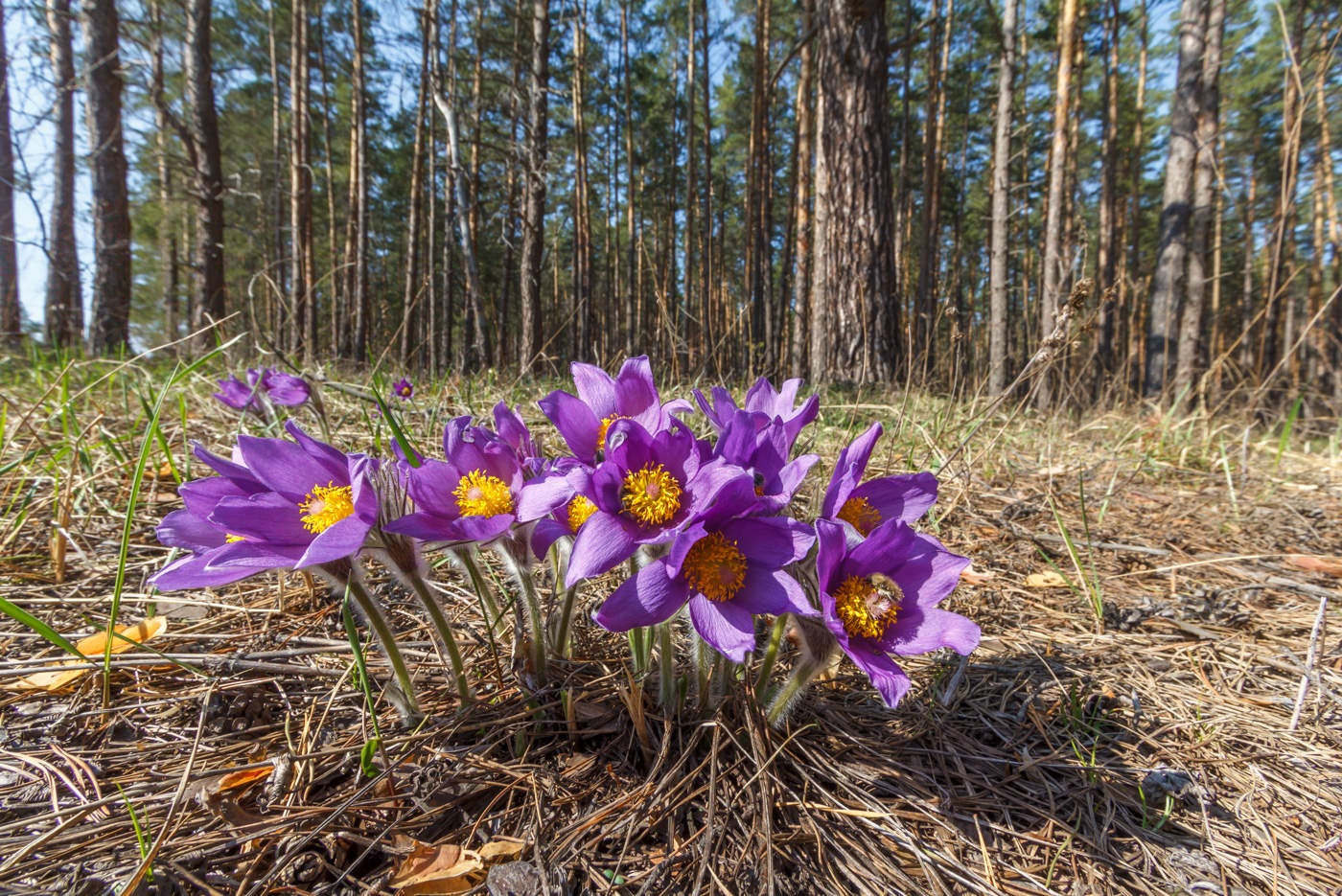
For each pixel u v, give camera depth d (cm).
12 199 902
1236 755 150
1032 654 189
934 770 142
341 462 124
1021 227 2262
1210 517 308
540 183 1104
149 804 119
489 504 125
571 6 1786
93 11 814
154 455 271
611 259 2448
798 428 136
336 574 121
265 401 287
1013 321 2339
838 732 149
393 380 455
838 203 615
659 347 468
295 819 114
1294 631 206
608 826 118
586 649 171
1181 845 127
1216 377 496
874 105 604
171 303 1620
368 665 161
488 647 168
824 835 121
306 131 1517
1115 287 219
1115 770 145
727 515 109
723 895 106
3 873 103
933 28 1495
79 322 893
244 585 201
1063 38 1023
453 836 116
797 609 104
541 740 138
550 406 123
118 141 837
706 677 138
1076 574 245
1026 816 132
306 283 1440
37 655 160
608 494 110
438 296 2103
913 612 119
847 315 612
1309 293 1714
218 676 153
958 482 323
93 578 197
